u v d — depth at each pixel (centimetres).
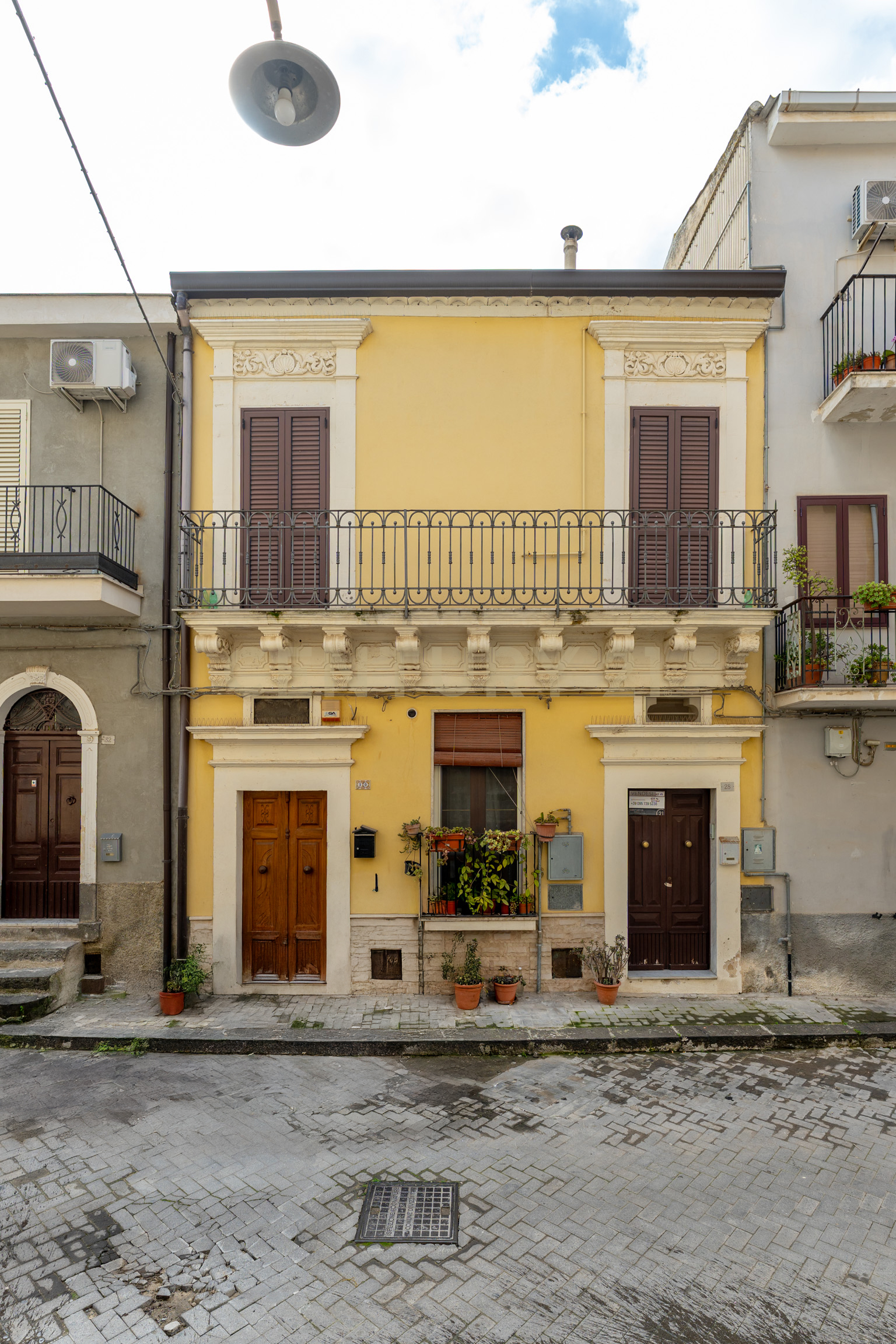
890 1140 514
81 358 769
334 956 775
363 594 785
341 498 788
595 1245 404
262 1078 604
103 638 800
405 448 795
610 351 790
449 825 811
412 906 780
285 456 792
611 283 768
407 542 739
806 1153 496
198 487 802
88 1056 647
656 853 806
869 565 802
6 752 820
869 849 791
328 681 791
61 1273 381
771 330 802
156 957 785
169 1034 666
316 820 799
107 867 791
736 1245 405
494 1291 370
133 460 811
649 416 796
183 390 796
